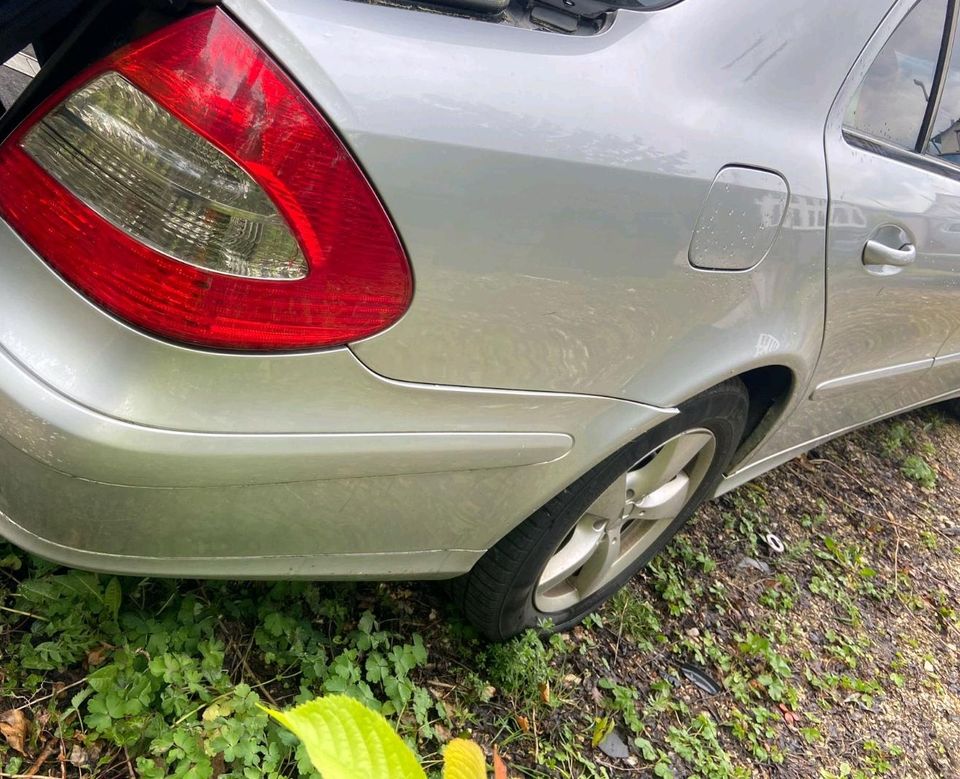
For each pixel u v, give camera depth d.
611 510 1.81
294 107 0.94
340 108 0.96
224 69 0.93
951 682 2.58
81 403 0.97
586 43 1.20
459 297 1.11
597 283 1.24
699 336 1.49
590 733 1.86
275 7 0.95
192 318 0.98
